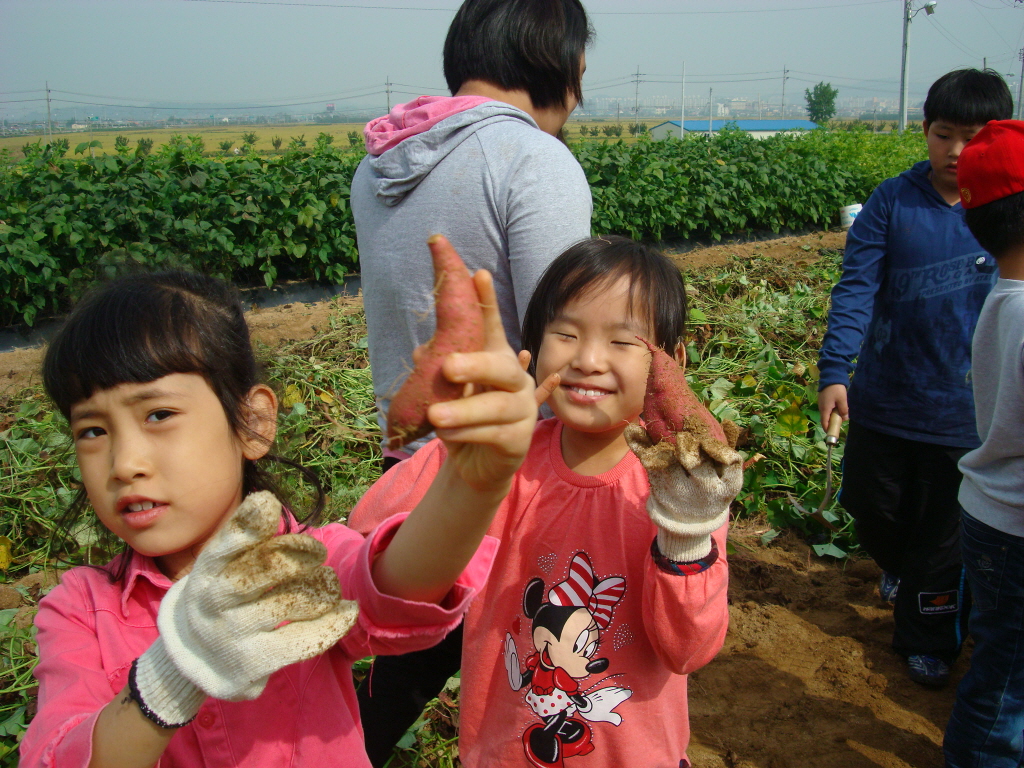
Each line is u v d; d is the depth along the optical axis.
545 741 1.73
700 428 1.38
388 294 2.22
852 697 3.11
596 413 1.66
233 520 0.94
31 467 4.53
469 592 1.27
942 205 2.94
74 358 1.21
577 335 1.68
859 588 3.86
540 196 1.98
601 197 12.22
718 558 1.53
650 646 1.71
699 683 3.19
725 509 1.44
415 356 0.92
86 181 8.09
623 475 1.74
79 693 1.23
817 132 19.50
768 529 4.45
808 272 9.79
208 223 8.62
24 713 2.82
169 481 1.24
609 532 1.72
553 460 1.80
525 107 2.21
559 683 1.72
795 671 3.27
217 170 8.92
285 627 0.97
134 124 183.00
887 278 3.05
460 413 0.87
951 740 2.39
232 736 1.28
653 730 1.73
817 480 4.59
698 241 13.90
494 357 0.89
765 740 2.88
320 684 1.37
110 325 1.23
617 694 1.71
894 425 3.04
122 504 1.23
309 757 1.33
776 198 14.52
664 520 1.45
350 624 1.00
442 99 2.11
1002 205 2.09
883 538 3.26
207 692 0.97
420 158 2.05
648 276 1.67
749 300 8.12
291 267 9.66
